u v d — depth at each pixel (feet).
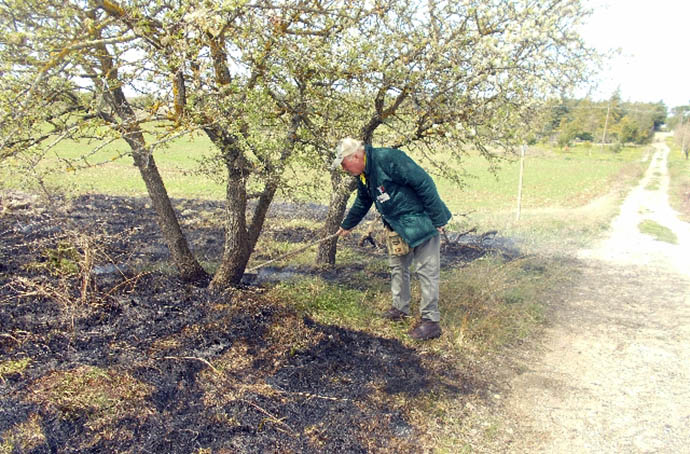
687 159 170.50
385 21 14.44
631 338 17.40
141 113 13.99
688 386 14.06
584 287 23.52
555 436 11.52
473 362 14.67
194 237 27.12
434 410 12.10
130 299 15.97
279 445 10.25
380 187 14.19
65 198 30.76
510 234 35.32
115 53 11.60
